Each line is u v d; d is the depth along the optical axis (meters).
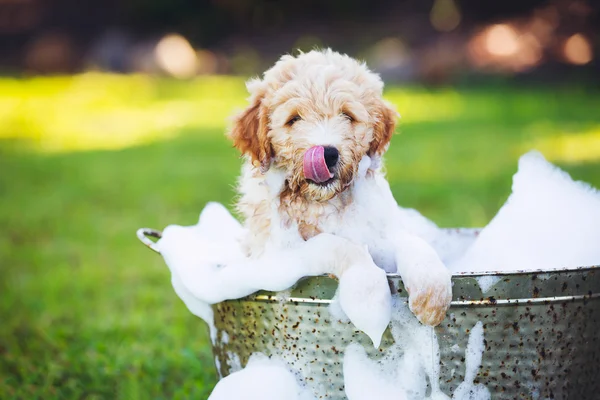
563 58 19.64
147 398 3.84
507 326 2.60
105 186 10.00
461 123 14.00
